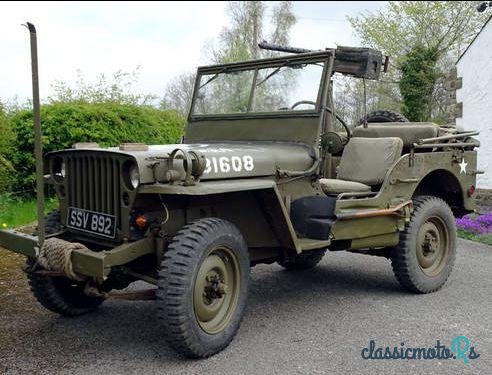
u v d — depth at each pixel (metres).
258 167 4.50
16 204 8.77
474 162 6.12
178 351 3.85
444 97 16.53
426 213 5.55
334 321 4.77
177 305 3.67
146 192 3.85
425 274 5.57
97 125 9.18
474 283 5.97
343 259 7.05
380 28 19.12
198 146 4.66
